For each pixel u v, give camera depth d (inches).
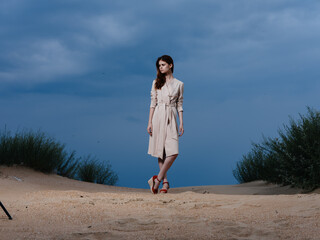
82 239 94.7
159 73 221.0
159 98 219.5
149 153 218.7
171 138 213.0
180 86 220.8
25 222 115.7
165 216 127.5
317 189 211.8
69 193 187.6
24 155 285.1
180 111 221.6
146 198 172.6
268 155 270.1
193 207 145.4
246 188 274.7
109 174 339.0
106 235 99.3
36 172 281.4
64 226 111.5
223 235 101.1
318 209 129.6
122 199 165.6
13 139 294.4
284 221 116.6
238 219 122.4
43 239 94.0
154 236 98.8
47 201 157.5
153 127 218.2
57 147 309.3
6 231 102.1
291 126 241.9
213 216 127.9
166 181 214.5
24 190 202.4
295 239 95.9
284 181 255.4
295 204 141.2
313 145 220.5
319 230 103.9
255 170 321.1
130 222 117.2
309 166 221.0
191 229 107.7
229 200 163.6
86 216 126.8
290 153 231.1
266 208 139.9
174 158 211.5
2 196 179.3
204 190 277.4
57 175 298.2
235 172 348.5
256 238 98.3
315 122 233.5
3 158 278.8
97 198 167.9
